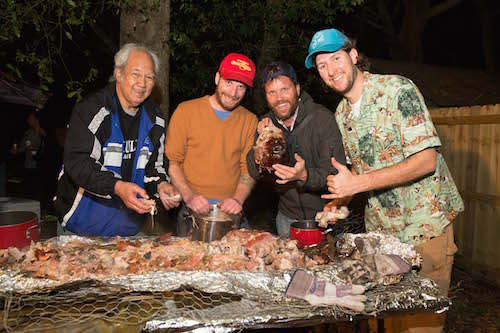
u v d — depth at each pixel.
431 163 2.19
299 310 1.80
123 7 3.96
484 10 14.77
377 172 2.18
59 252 2.08
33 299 1.82
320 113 2.84
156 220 3.91
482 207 5.27
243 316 1.75
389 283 2.01
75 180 2.49
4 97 6.39
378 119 2.37
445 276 2.46
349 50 2.38
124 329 1.66
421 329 2.41
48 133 6.84
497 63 14.98
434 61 16.86
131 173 2.73
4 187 6.64
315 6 5.62
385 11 14.59
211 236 2.35
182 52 6.10
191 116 3.02
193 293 1.93
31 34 5.90
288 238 2.54
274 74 2.73
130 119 2.68
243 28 6.05
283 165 2.55
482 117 5.20
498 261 5.03
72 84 4.69
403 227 2.46
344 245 2.34
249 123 3.14
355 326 2.94
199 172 3.09
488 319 4.09
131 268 2.02
